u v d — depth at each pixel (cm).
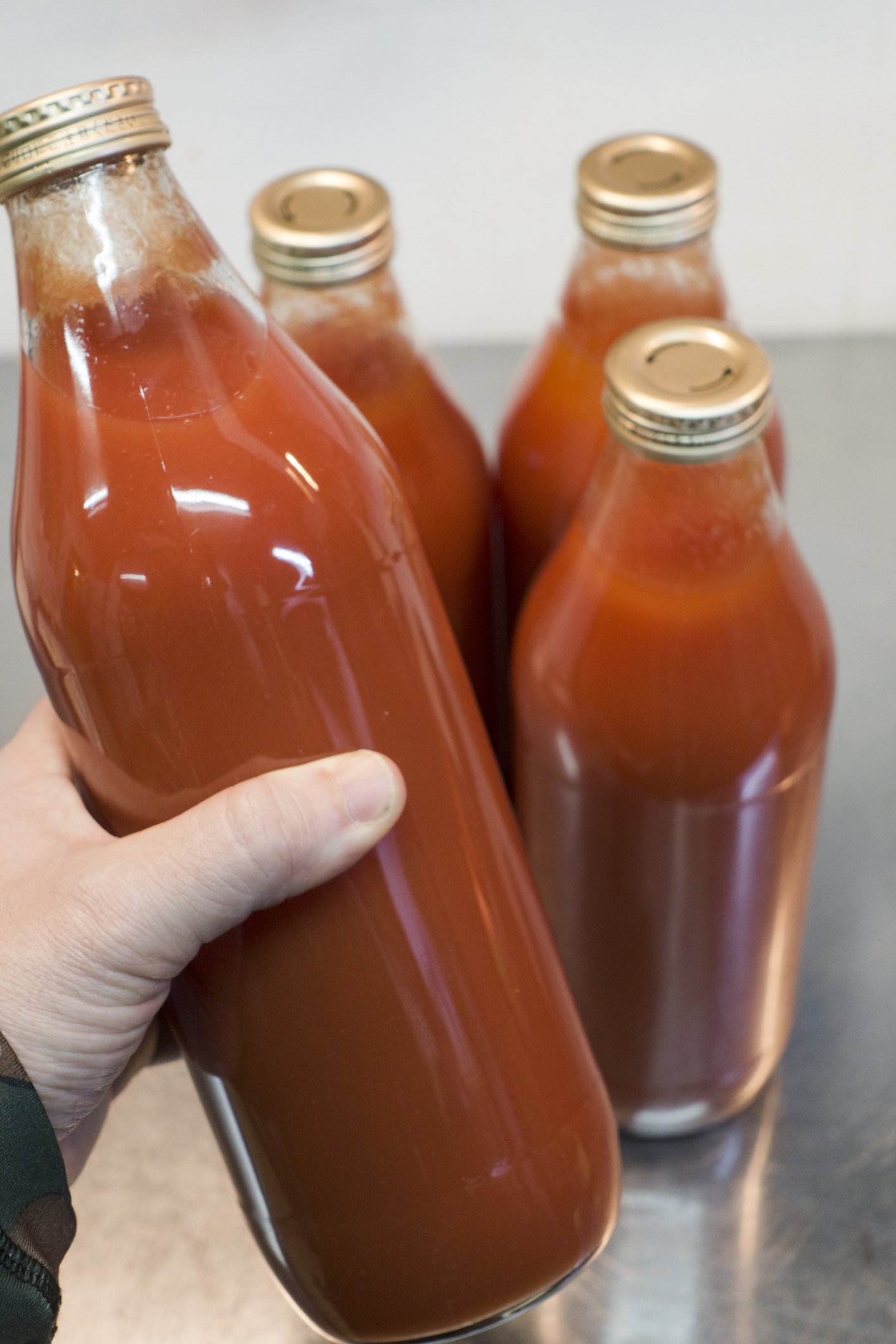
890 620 75
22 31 80
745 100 83
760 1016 55
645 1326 55
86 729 41
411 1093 43
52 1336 45
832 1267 56
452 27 81
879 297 92
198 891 41
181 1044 47
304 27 81
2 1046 42
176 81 83
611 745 47
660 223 50
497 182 88
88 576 39
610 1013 54
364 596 40
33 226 38
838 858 67
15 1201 43
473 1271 46
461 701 43
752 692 46
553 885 53
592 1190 47
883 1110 60
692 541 45
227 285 40
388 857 42
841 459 84
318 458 40
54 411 39
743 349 46
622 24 80
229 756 40
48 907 43
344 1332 47
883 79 81
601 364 52
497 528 60
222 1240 58
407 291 94
